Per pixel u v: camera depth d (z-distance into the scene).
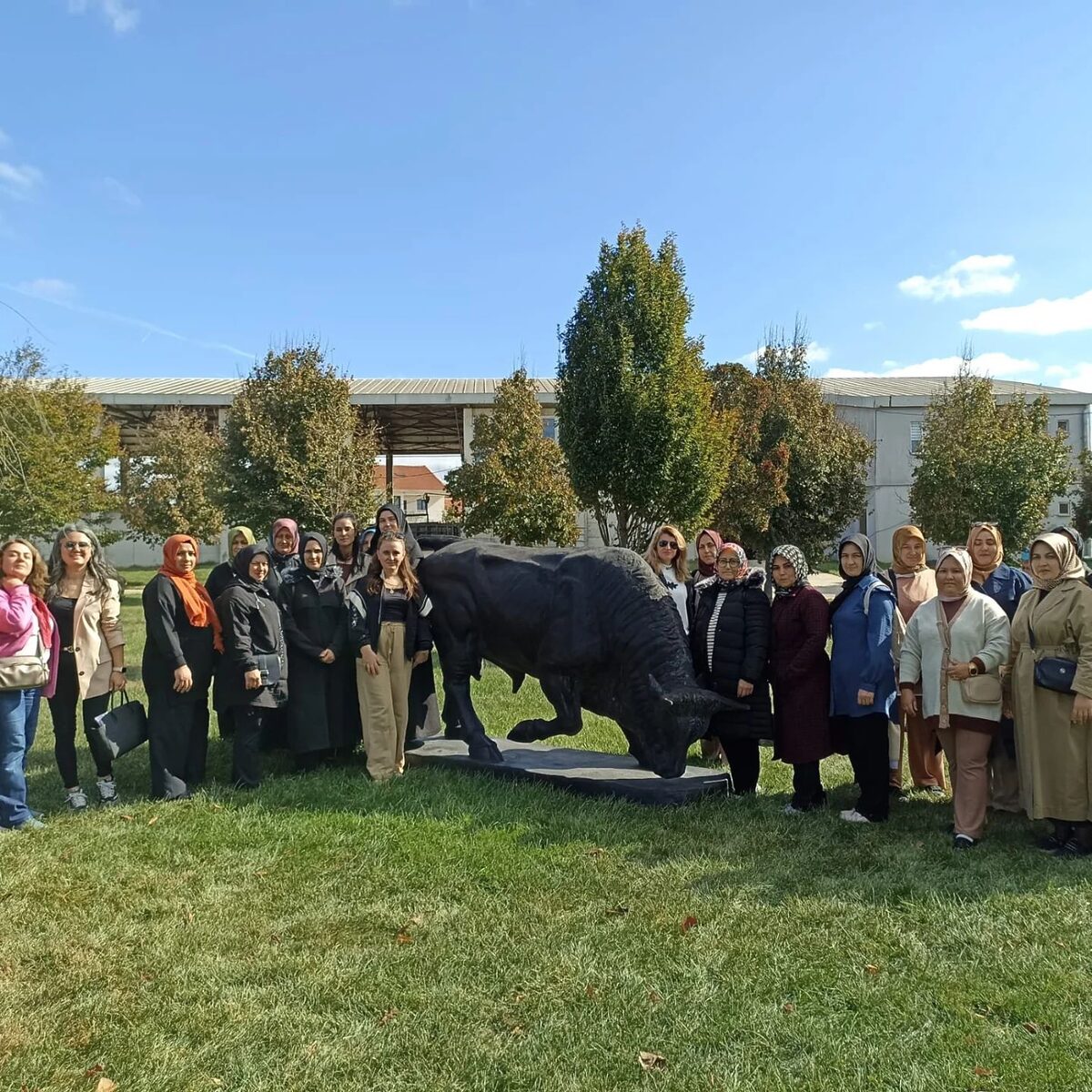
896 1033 3.20
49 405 20.56
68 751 5.81
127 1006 3.38
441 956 3.75
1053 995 3.42
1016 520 20.67
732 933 3.96
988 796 5.75
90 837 5.16
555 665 6.20
